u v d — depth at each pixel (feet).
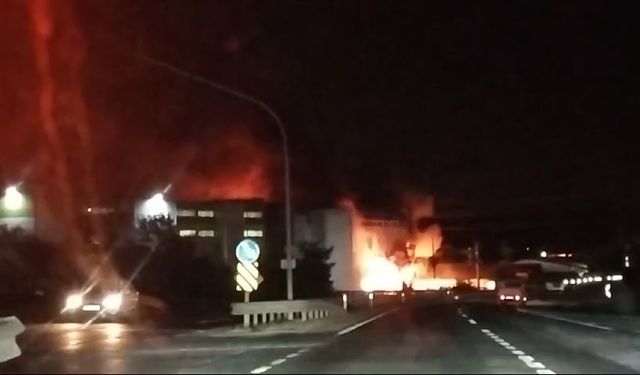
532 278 323.37
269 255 219.20
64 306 141.38
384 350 77.25
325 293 192.24
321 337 96.89
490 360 66.80
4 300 160.25
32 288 168.14
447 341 89.25
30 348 81.15
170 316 141.90
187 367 60.80
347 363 64.23
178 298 160.76
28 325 123.75
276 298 170.81
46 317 139.64
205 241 208.03
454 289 330.75
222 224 221.46
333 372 57.16
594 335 100.01
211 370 58.44
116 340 92.53
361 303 212.84
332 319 138.72
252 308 119.75
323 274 198.80
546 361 66.23
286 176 127.03
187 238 181.88
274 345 84.28
